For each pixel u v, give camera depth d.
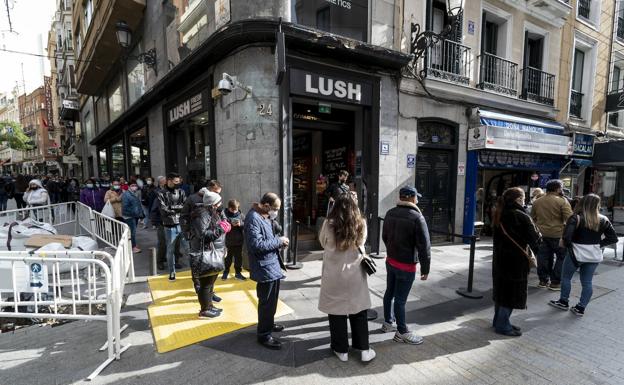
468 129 8.27
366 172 6.86
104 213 6.97
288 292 4.53
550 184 5.09
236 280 4.98
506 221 3.33
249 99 5.52
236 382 2.58
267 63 5.45
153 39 9.58
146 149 11.51
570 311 4.05
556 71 10.30
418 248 3.13
